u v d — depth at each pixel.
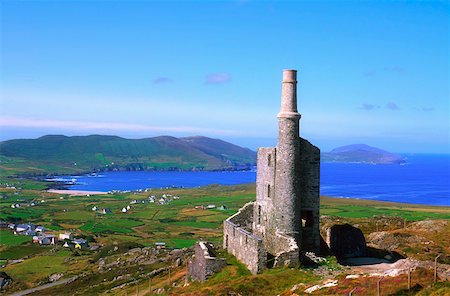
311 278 60.22
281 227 70.50
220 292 58.50
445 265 63.06
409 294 46.59
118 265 165.25
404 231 100.31
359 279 53.19
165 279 104.31
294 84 71.00
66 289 145.00
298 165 71.06
